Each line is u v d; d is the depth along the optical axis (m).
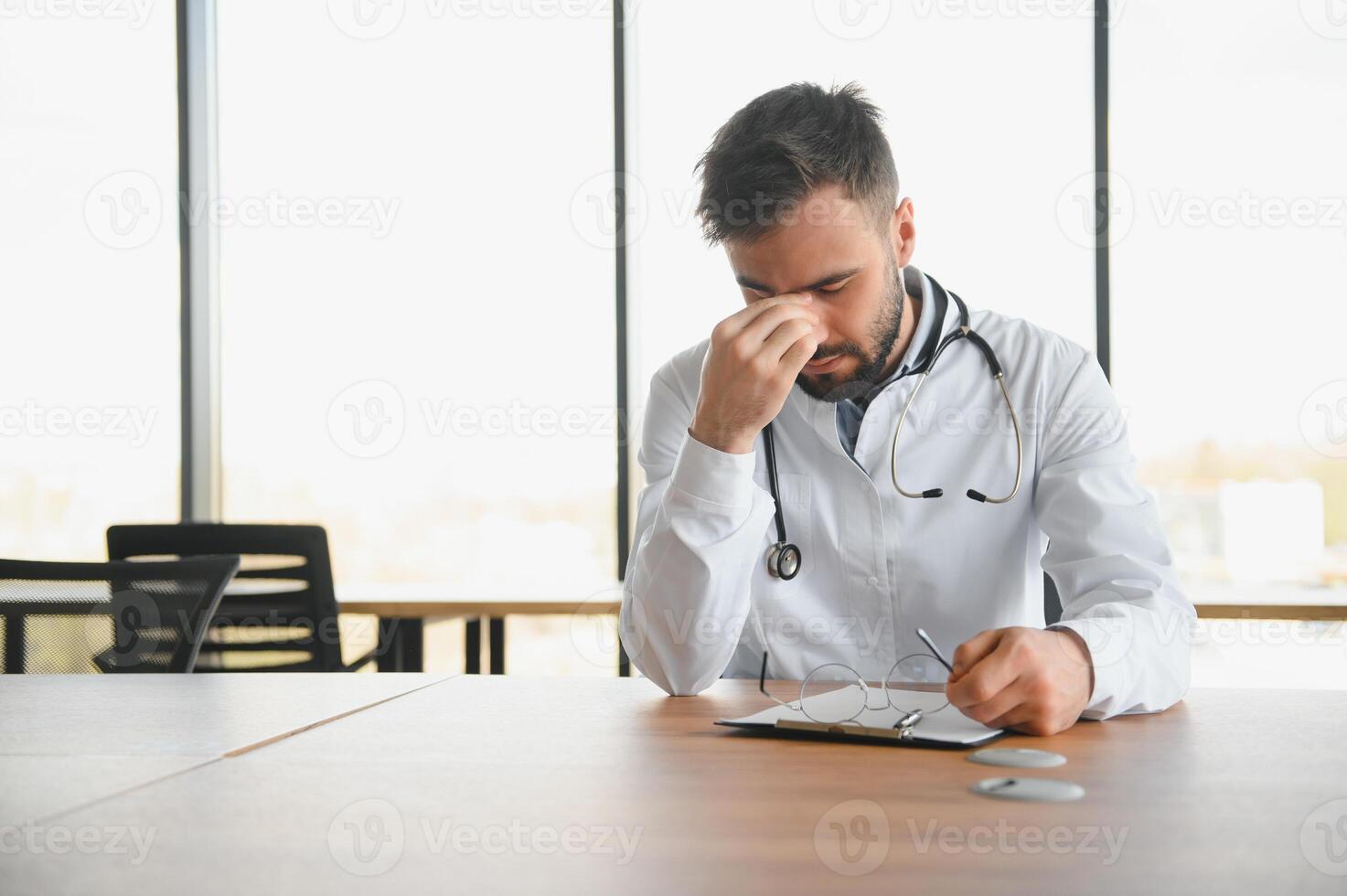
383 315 3.26
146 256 3.35
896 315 1.25
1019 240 2.99
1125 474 1.32
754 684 1.24
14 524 3.33
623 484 3.18
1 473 3.33
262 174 3.32
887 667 1.42
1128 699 0.96
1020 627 0.94
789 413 1.45
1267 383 2.90
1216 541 2.90
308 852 0.61
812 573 1.44
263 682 1.27
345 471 3.26
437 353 3.24
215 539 2.51
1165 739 0.89
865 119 1.18
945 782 0.75
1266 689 1.17
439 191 3.25
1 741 0.93
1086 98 2.98
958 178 3.01
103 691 1.20
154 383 3.35
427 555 3.23
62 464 3.34
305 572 2.50
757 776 0.77
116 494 3.34
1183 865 0.57
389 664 2.80
